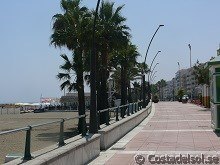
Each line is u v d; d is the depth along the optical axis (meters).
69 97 111.62
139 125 27.59
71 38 30.23
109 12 31.58
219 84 21.94
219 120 22.06
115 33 31.38
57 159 9.33
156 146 16.50
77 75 31.16
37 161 8.30
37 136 16.50
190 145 16.64
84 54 30.88
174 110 50.78
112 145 16.84
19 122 49.28
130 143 17.62
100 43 30.70
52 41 30.91
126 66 46.41
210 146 16.28
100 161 12.98
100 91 31.34
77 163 11.33
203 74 53.62
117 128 18.67
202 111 46.69
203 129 23.73
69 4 31.62
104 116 19.19
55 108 100.31
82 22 30.11
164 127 25.67
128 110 26.05
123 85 45.34
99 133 15.38
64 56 31.20
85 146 12.34
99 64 31.55
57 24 30.97
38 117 62.53
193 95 129.75
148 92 73.81
